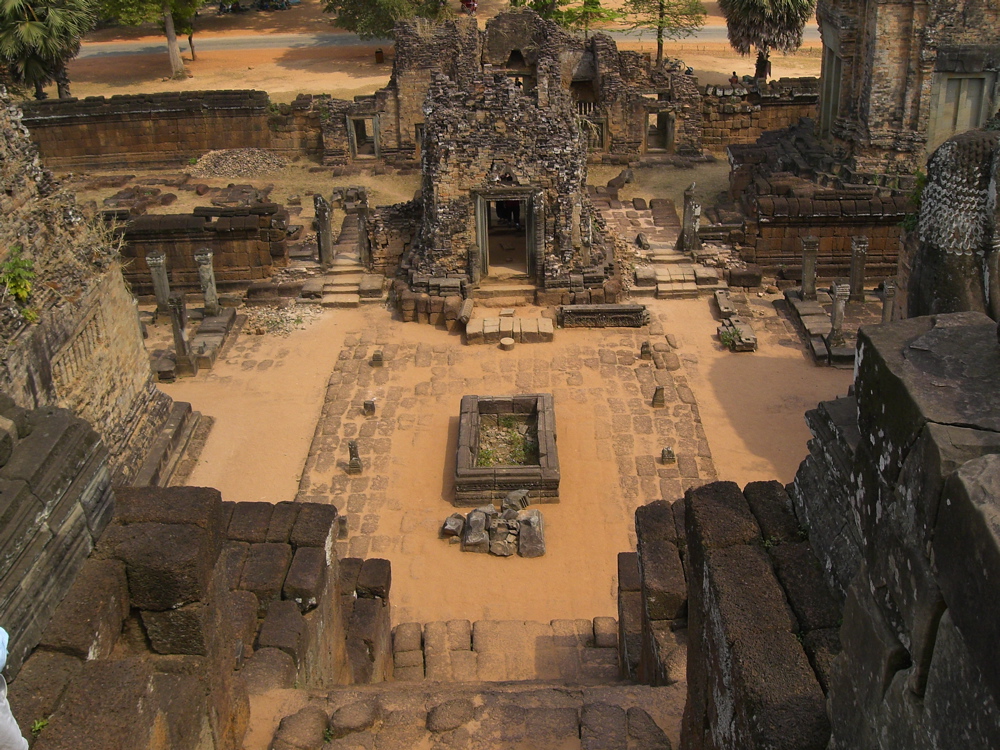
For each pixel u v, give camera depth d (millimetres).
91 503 9266
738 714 7875
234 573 13422
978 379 6074
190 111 50625
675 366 29000
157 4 63031
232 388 28703
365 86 61281
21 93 52312
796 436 25922
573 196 31672
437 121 31172
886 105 36625
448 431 26469
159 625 9523
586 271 32625
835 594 8305
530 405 26375
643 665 13578
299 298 33562
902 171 36875
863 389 6801
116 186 48375
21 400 18453
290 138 51500
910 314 17031
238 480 24719
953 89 36531
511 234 36344
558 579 21188
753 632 8086
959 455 5492
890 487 6246
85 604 8742
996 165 15047
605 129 50188
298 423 27047
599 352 29953
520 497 23266
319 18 79875
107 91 63281
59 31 48875
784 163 41219
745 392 27891
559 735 11078
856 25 37281
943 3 34969
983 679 4898
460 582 21141
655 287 33500
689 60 65625
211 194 47250
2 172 19469
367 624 16109
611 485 24172
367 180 48938
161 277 32312
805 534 9062
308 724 11008
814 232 34750
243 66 67625
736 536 9141
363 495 24094
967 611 5023
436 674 17109
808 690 7523
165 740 8797
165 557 9250
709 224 39531
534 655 17469
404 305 31828
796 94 50531
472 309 31609
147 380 24984
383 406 27609
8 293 18828
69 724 7793
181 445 25469
